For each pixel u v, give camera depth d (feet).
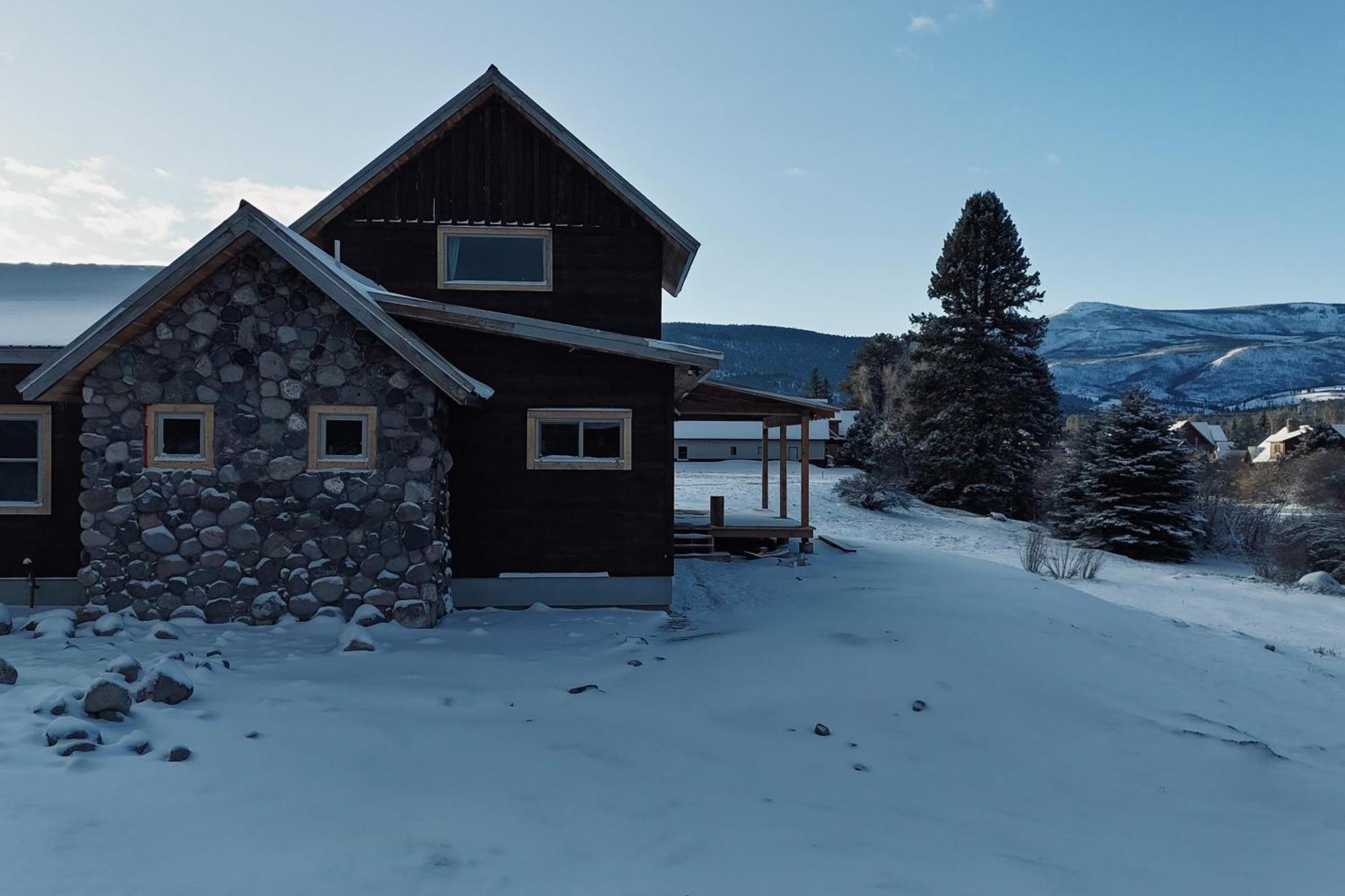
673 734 23.44
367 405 34.09
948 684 29.25
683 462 197.47
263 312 33.86
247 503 33.47
